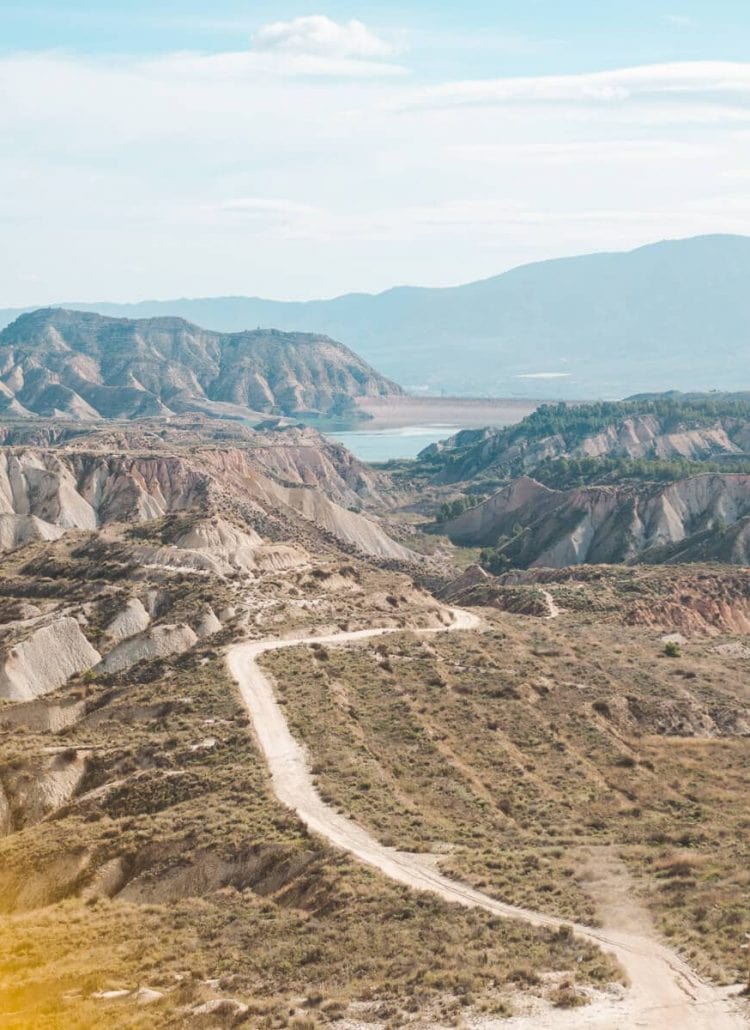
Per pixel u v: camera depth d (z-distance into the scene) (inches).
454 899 1919.3
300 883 2084.2
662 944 1701.5
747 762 2989.7
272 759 2768.2
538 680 3481.8
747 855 2139.5
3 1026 1596.9
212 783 2659.9
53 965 1867.6
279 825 2337.6
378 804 2460.6
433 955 1688.0
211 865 2252.7
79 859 2404.0
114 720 3272.6
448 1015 1471.5
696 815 2532.0
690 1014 1446.9
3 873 2428.6
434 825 2358.5
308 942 1809.8
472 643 3966.5
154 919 2047.2
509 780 2714.1
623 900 1894.7
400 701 3198.8
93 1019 1573.6
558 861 2117.4
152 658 3907.5
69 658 4084.6
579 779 2755.9
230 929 1936.5
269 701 3196.4
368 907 1907.0
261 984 1686.8
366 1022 1487.5
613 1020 1433.3
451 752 2869.1
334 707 3122.5
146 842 2381.9
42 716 3452.3
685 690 3577.8
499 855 2145.7
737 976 1551.4
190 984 1675.7
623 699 3376.0
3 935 2060.8
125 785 2748.5
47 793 2883.9
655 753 3019.2
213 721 3075.8
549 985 1555.1
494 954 1675.7
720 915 1775.3
